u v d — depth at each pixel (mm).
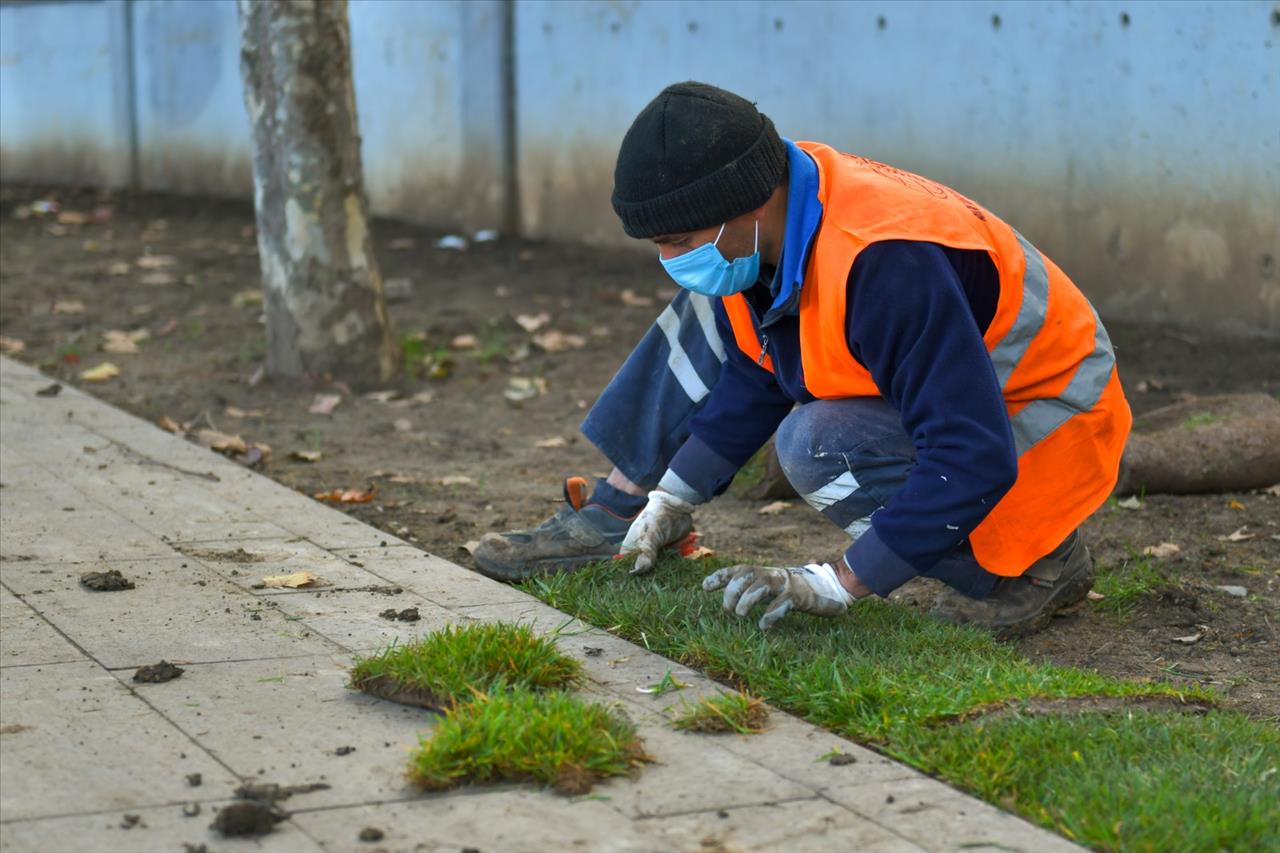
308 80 7973
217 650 3957
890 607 4465
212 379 8461
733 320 4422
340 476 6531
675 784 3164
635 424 4859
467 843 2867
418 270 11922
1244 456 6086
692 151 3688
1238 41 8617
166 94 16094
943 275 3725
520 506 6090
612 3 12062
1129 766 3252
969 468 3734
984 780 3174
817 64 10766
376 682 3623
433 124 13695
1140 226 9234
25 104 17375
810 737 3449
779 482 6098
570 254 12398
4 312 10266
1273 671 4328
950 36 9961
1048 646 4500
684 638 4066
